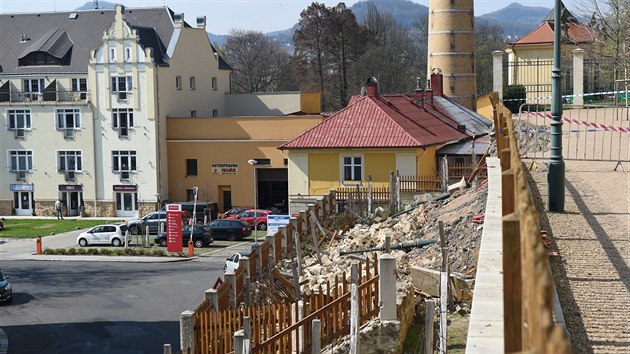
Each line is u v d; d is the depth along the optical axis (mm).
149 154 74062
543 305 4531
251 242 59938
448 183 42688
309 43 117250
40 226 69750
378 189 44594
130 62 73938
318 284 24500
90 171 75500
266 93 84312
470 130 60281
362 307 19312
